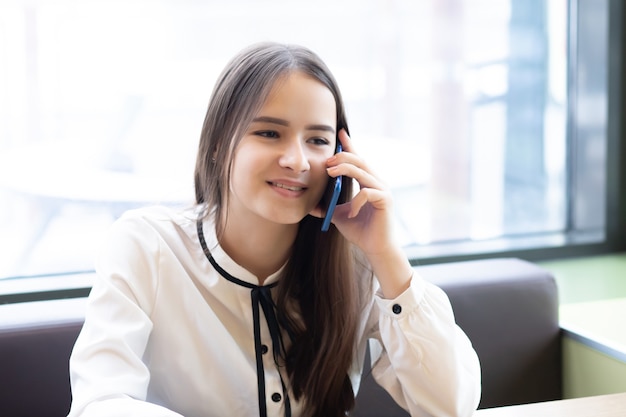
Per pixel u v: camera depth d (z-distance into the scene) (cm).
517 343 164
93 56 176
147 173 184
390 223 110
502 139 222
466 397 110
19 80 173
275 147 101
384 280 112
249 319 114
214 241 113
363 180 106
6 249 178
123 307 103
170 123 184
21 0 170
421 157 212
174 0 180
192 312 110
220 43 185
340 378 116
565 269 213
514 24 218
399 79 205
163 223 116
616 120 224
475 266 172
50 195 179
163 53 181
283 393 112
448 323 113
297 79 101
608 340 155
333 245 116
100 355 97
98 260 112
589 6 222
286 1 189
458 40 211
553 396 167
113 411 88
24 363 133
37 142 176
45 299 168
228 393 111
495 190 224
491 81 218
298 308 118
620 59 221
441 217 218
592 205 230
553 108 228
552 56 225
